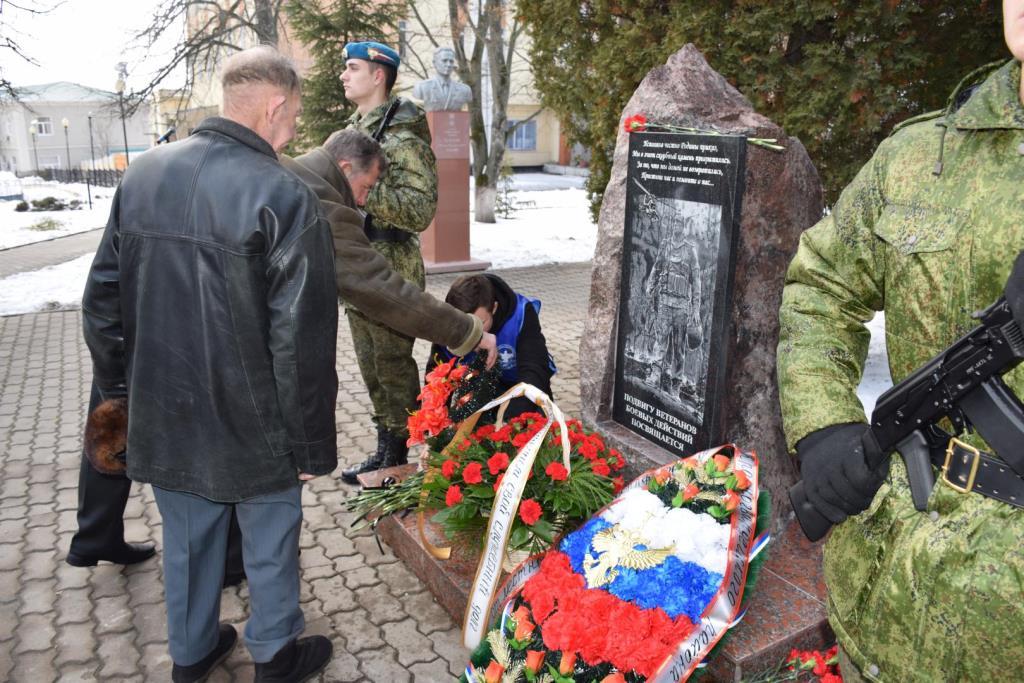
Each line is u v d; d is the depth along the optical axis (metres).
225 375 2.12
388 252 3.84
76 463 4.54
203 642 2.41
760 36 4.92
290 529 2.35
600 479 2.77
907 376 1.24
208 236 2.06
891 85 4.83
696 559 2.07
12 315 8.66
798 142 3.02
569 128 7.41
